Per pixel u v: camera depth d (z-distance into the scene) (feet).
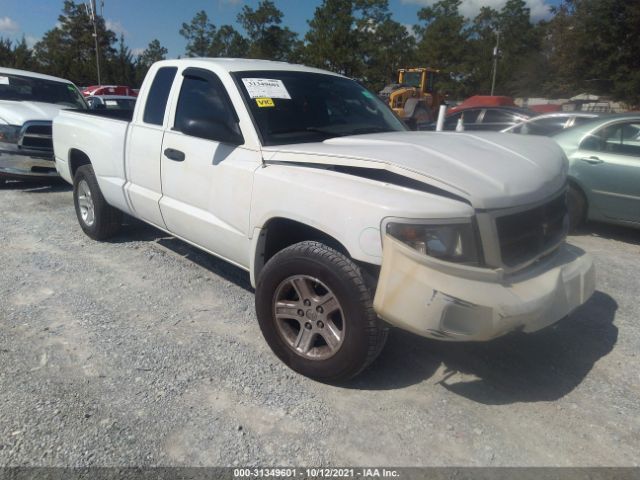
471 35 237.45
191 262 17.28
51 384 10.35
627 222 20.84
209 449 8.79
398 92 73.00
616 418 9.93
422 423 9.62
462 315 8.84
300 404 10.02
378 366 11.42
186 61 14.61
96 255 17.70
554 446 9.12
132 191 15.79
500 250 9.29
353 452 8.84
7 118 26.37
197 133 12.31
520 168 10.44
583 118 27.22
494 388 10.78
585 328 13.47
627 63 124.36
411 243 8.96
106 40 224.94
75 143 18.72
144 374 10.80
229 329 12.84
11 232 19.95
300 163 11.08
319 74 14.98
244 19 182.09
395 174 9.87
